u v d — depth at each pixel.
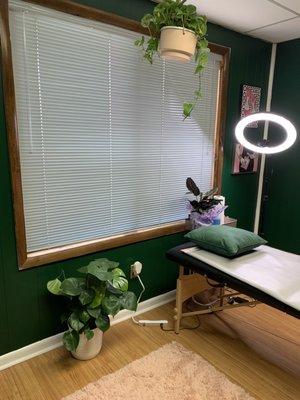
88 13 1.76
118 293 1.83
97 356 1.90
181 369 1.78
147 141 2.26
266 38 2.76
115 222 2.20
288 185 2.99
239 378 1.74
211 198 2.46
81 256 2.02
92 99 1.92
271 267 1.85
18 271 1.78
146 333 2.14
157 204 2.44
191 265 1.95
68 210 1.95
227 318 2.34
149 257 2.41
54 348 1.98
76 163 1.92
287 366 1.84
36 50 1.65
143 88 2.15
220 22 2.38
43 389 1.64
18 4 1.54
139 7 1.99
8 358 1.82
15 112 1.61
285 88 2.91
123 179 2.18
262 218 3.12
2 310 1.76
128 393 1.60
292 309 1.49
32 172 1.76
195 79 2.44
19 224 1.72
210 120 2.66
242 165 2.95
